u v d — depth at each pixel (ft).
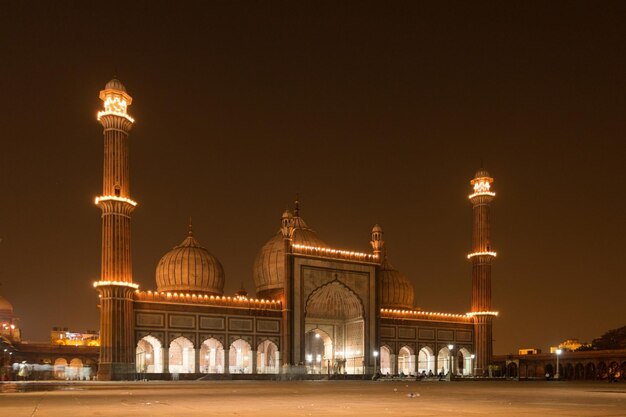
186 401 38.45
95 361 169.37
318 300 128.16
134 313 101.81
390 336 132.26
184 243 125.49
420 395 46.85
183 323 106.52
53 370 135.85
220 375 105.50
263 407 32.94
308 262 121.29
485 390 58.75
